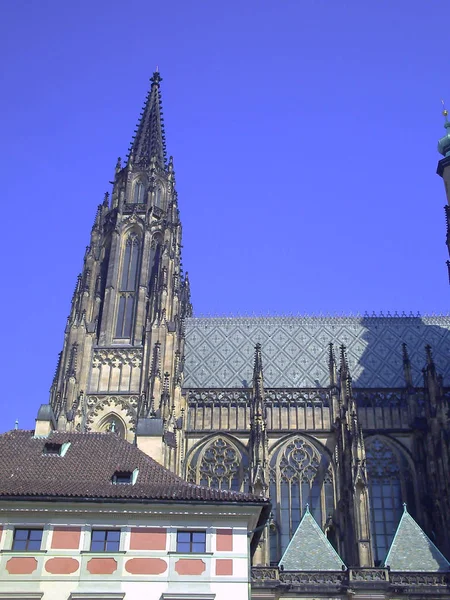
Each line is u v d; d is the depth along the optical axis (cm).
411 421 13788
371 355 15600
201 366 15450
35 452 9088
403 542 10856
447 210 16825
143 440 10519
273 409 14100
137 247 15500
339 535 12381
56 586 7525
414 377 15062
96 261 15250
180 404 13700
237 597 7606
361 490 11581
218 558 7812
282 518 13000
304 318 16825
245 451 13675
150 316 14188
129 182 16288
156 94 18412
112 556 7719
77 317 14175
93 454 9125
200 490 8312
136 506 7981
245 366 15438
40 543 7769
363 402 14225
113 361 13962
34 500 7875
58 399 13050
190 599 7531
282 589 9950
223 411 14162
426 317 16650
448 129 17738
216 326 16600
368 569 10081
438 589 9881
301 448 13625
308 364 15462
